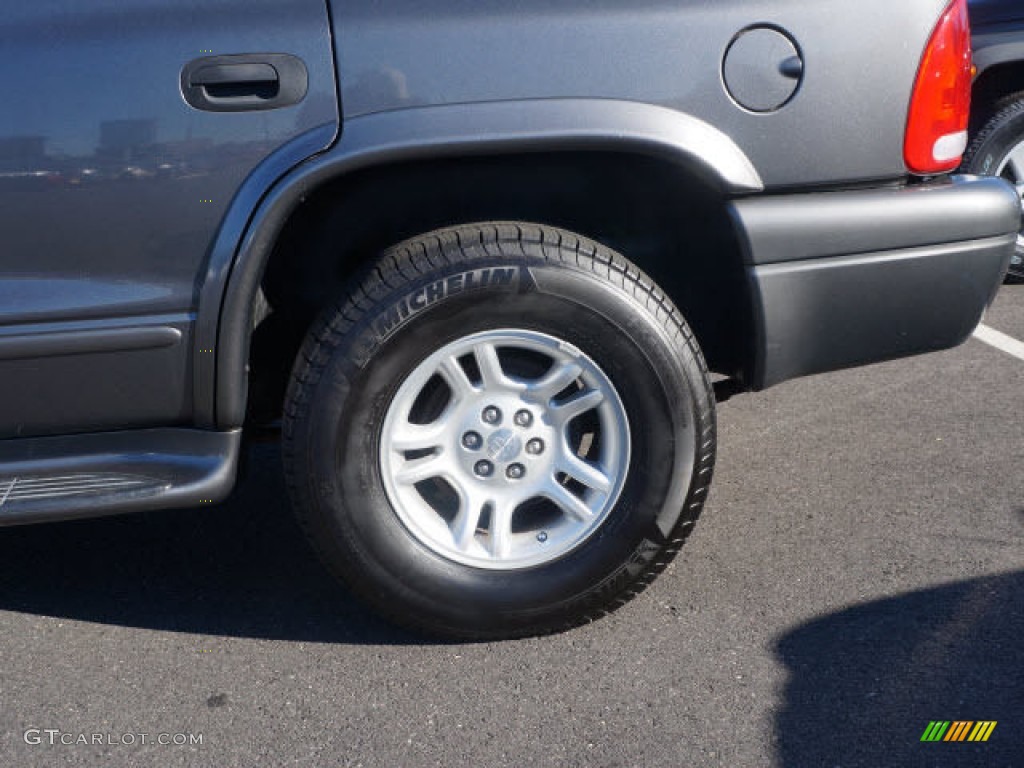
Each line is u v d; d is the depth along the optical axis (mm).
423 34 2256
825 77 2371
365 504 2410
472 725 2293
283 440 2393
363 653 2561
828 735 2207
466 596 2480
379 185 2518
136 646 2627
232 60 2229
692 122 2332
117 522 3227
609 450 2484
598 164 2510
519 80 2275
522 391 2447
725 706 2311
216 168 2254
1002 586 2684
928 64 2422
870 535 2953
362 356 2328
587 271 2348
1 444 2391
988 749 2148
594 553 2494
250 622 2709
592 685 2400
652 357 2391
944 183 2543
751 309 2439
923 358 4227
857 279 2459
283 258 2611
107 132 2225
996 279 2602
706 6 2322
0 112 2201
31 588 2896
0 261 2258
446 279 2318
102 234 2264
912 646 2473
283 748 2250
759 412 3812
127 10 2229
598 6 2295
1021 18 4609
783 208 2400
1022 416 3662
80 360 2320
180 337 2330
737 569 2818
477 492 2500
